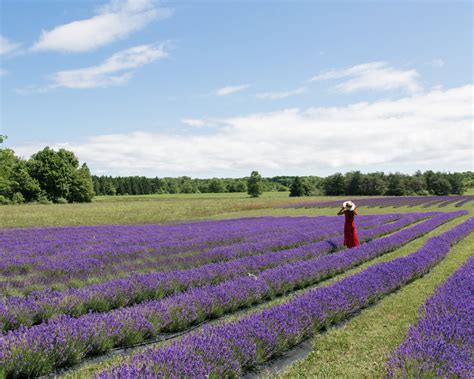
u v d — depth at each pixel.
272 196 111.62
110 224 31.75
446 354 4.51
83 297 7.68
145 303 7.66
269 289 8.77
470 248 15.48
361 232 19.27
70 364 5.30
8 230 24.39
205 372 4.14
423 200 61.22
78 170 92.00
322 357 5.49
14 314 6.67
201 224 28.03
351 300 7.46
